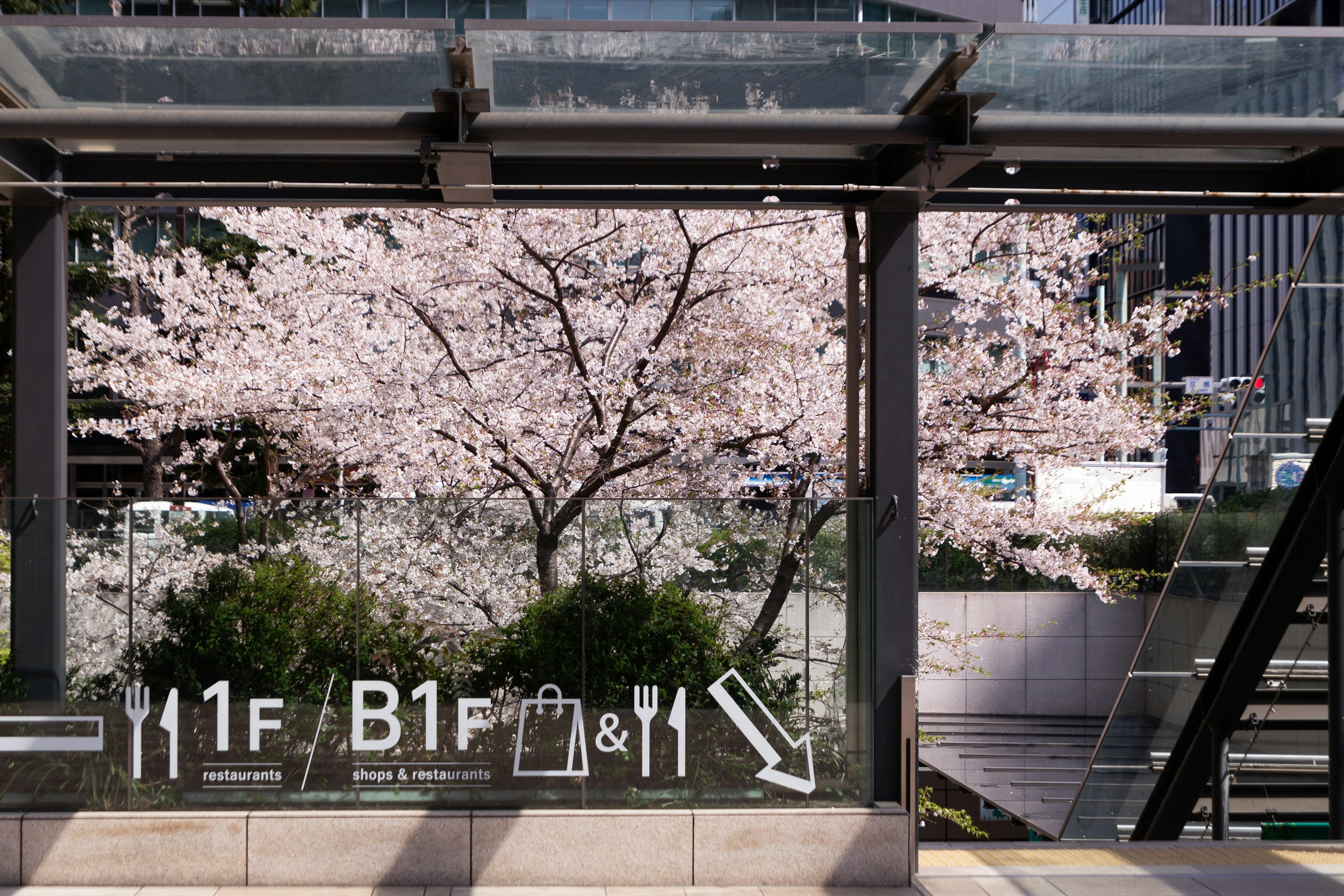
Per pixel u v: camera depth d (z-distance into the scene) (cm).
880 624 578
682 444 1007
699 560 587
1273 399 835
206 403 1127
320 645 576
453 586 583
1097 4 5322
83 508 570
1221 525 880
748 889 559
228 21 429
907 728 577
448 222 1012
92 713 567
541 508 585
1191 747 891
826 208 593
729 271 1030
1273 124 502
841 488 1021
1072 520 1181
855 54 468
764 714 584
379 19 434
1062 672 1719
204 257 1373
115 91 507
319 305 1169
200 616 573
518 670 581
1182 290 1188
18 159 539
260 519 577
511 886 559
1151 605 1706
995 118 505
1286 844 637
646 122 502
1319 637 820
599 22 434
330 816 559
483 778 576
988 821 1684
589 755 580
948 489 1063
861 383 763
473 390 1022
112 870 550
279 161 585
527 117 503
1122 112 546
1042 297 1117
